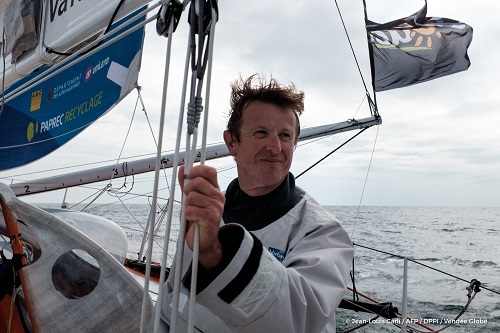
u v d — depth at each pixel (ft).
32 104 15.56
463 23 16.98
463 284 47.06
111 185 14.83
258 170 4.19
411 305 37.63
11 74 7.47
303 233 3.99
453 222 191.42
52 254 5.48
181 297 4.05
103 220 9.11
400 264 61.21
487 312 35.22
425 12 16.99
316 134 15.05
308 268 3.45
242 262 2.92
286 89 4.29
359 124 15.35
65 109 14.79
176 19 3.25
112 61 13.53
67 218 8.77
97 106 13.93
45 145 15.48
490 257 76.33
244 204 4.38
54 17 6.13
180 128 2.93
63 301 5.50
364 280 48.78
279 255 4.00
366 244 95.14
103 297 5.49
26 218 5.45
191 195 2.64
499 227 153.89
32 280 5.45
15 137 16.17
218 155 13.55
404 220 198.70
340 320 26.40
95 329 5.50
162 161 14.35
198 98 2.91
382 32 17.20
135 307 5.48
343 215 248.52
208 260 2.91
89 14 5.27
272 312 2.96
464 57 17.17
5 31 7.32
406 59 17.43
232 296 2.92
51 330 5.48
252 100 4.30
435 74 17.44
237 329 3.07
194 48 2.94
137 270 10.96
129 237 60.49
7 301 6.45
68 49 6.18
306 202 4.33
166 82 3.10
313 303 3.18
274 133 4.21
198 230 2.69
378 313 9.27
